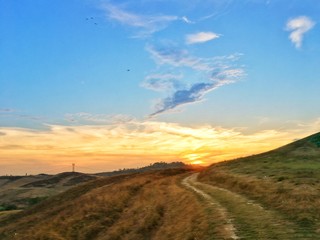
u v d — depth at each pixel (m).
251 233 26.78
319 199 34.22
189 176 103.12
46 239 52.41
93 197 84.00
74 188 119.25
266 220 30.19
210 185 66.62
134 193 83.00
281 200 36.84
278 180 48.31
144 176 119.12
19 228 71.94
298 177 48.78
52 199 109.50
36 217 79.00
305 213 30.20
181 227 37.56
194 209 42.25
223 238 26.59
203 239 28.19
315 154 88.25
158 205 58.38
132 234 46.41
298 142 105.31
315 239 23.41
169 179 98.69
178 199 56.62
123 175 133.62
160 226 46.94
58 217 67.56
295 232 25.48
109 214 62.91
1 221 95.50
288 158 87.75
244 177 58.62
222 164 98.81
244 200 42.28
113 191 86.75
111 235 48.78
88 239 51.88
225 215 34.41
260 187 46.78
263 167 72.25
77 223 58.09
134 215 57.84
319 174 51.41
